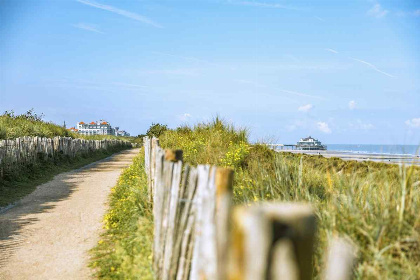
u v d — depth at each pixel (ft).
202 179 9.70
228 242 5.27
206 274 7.42
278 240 4.43
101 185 40.45
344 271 4.78
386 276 9.04
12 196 33.53
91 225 24.27
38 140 50.96
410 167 12.07
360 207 12.15
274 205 4.81
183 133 54.08
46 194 35.01
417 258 9.70
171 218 11.43
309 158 27.68
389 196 11.74
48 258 18.51
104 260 17.44
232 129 43.96
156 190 13.94
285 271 4.41
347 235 10.23
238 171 26.68
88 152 81.56
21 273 16.74
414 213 10.62
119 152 118.83
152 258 13.28
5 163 38.40
